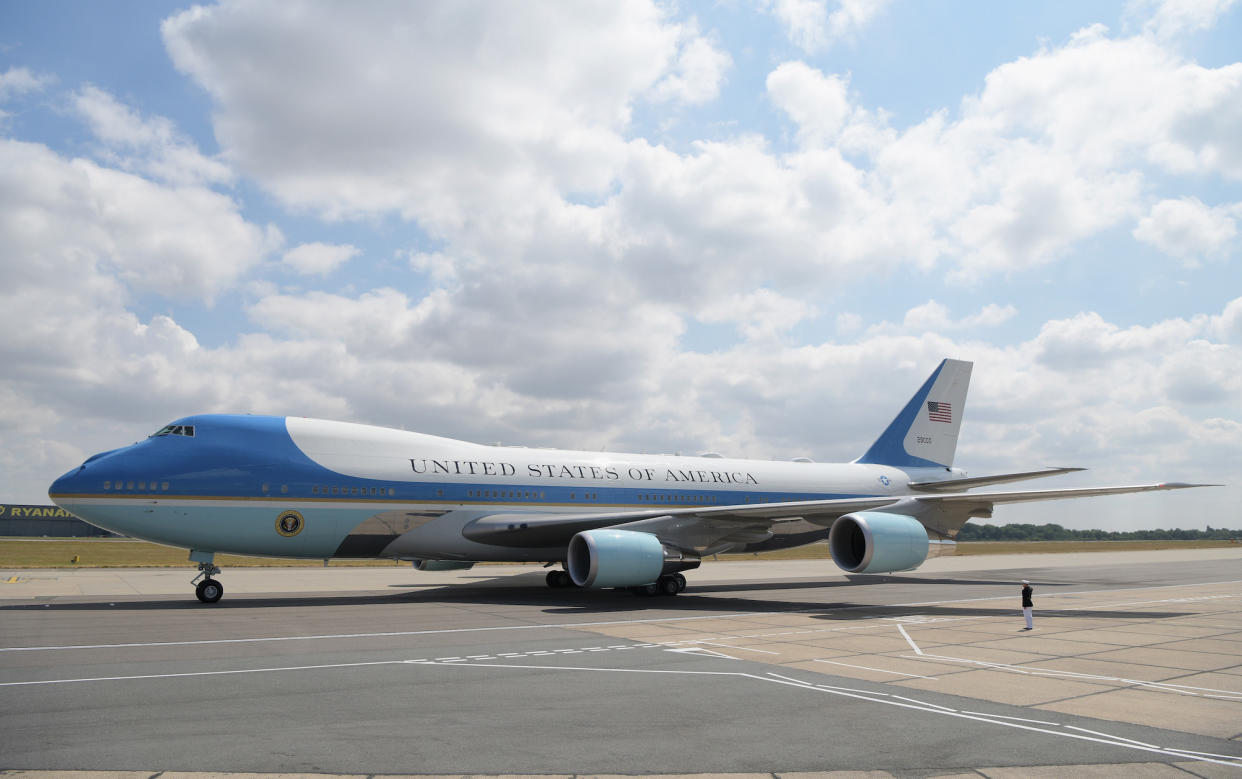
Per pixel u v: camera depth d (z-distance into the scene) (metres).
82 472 18.78
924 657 11.80
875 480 31.47
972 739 7.16
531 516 23.34
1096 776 6.15
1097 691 9.35
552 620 16.47
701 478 27.27
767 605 20.45
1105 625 16.11
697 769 6.22
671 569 22.08
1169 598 23.11
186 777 5.90
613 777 6.01
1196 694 9.22
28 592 23.30
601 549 19.53
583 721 7.73
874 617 17.56
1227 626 15.99
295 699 8.66
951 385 34.56
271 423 21.17
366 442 21.98
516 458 24.11
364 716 7.89
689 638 13.77
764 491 28.48
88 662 10.98
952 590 26.44
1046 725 7.70
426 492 22.06
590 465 25.38
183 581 28.61
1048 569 40.97
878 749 6.82
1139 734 7.39
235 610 18.22
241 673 10.19
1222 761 6.56
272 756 6.45
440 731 7.32
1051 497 20.22
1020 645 13.16
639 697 8.85
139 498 18.94
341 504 20.94
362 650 12.21
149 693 8.94
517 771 6.12
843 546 20.73
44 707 8.23
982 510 22.33
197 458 19.70
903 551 19.97
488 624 15.67
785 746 6.89
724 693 9.09
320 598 21.69
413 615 17.27
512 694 8.98
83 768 6.10
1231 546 104.00
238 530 19.81
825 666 10.95
